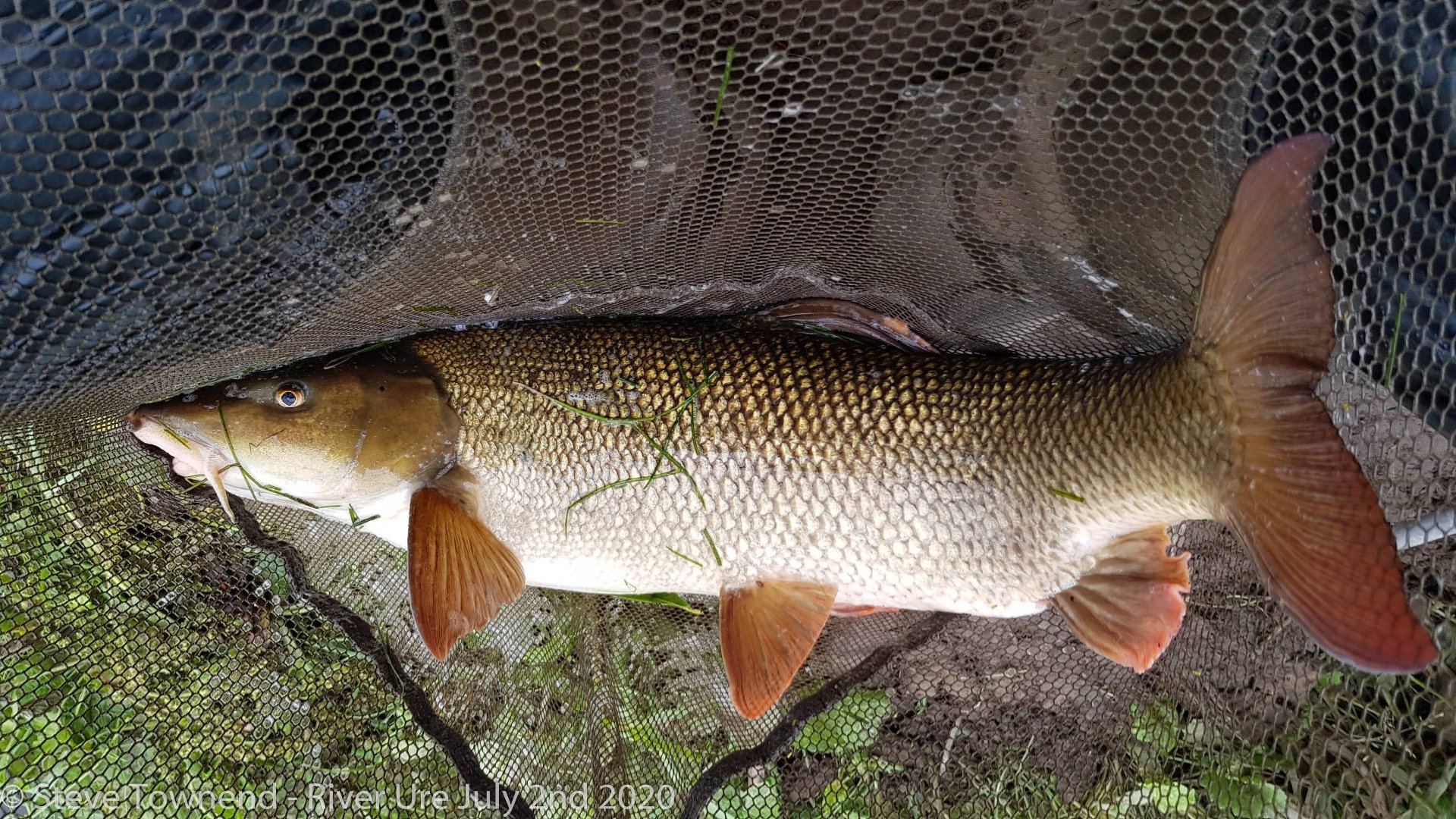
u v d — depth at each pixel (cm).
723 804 60
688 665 63
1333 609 41
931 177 45
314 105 39
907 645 61
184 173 40
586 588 56
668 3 37
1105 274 51
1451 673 46
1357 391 46
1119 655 50
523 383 54
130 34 36
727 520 53
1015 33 39
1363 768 49
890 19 38
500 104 39
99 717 54
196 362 52
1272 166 41
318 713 58
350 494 55
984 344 58
